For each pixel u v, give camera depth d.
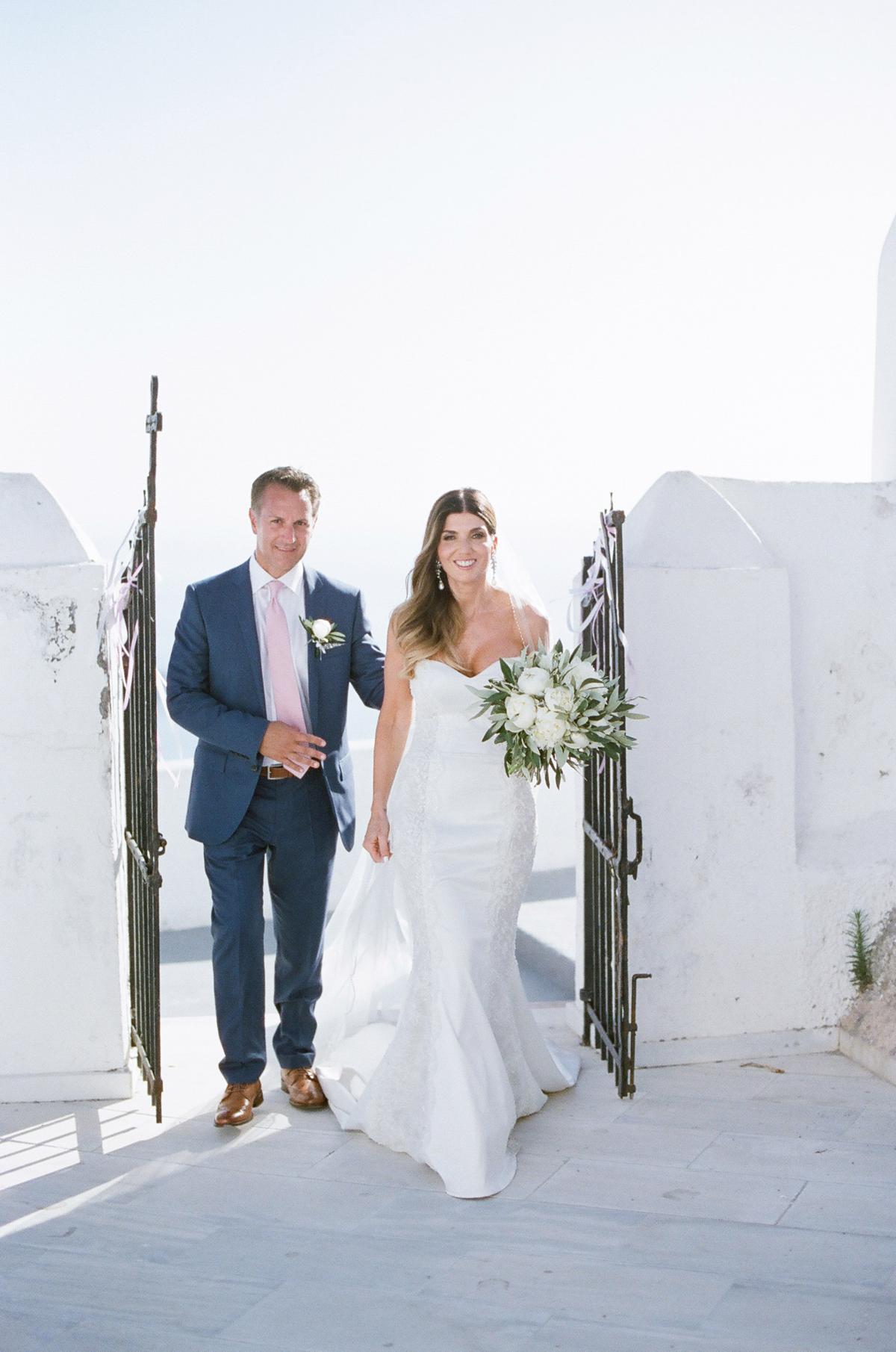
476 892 3.85
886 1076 4.33
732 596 4.47
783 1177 3.55
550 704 3.64
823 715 4.75
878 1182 3.52
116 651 4.20
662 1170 3.62
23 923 4.19
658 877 4.46
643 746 4.42
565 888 8.28
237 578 4.09
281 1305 2.92
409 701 4.12
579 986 4.90
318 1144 3.87
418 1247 3.20
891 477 5.32
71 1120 4.07
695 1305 2.89
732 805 4.52
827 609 4.73
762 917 4.56
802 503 4.75
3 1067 4.23
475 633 3.99
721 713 4.48
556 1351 2.71
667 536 4.52
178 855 7.46
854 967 4.65
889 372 5.31
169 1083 4.40
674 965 4.50
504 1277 3.04
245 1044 4.02
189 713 3.98
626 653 4.06
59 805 4.16
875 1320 2.81
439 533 3.88
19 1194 3.53
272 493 3.97
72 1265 3.13
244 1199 3.49
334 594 4.19
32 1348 2.76
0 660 4.10
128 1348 2.76
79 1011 4.23
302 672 4.11
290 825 4.05
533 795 4.05
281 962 4.21
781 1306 2.88
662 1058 4.48
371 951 4.44
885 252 5.32
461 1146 3.54
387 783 4.18
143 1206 3.45
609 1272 3.05
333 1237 3.26
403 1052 3.80
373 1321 2.85
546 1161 3.70
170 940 7.21
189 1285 3.03
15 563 4.14
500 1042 3.93
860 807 4.83
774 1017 4.61
